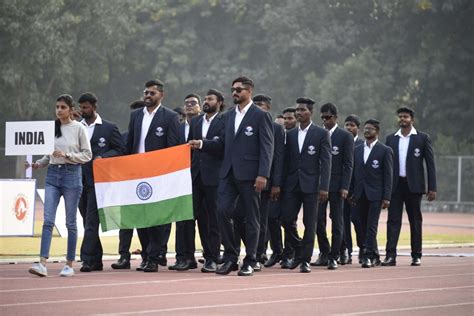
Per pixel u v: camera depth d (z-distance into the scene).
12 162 55.78
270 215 18.69
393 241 19.72
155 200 16.92
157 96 17.33
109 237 26.00
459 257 22.19
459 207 52.00
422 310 12.09
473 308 12.37
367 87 56.16
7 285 14.23
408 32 59.09
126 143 17.58
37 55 53.09
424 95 59.94
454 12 57.88
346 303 12.63
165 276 15.98
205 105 17.45
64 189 15.77
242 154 16.39
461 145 56.19
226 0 60.31
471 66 58.53
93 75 58.06
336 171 18.83
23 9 52.62
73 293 13.31
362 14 60.50
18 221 23.28
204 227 17.52
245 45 60.84
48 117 56.53
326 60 59.78
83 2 55.88
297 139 17.91
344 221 20.31
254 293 13.61
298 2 59.25
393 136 20.25
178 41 59.78
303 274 16.98
